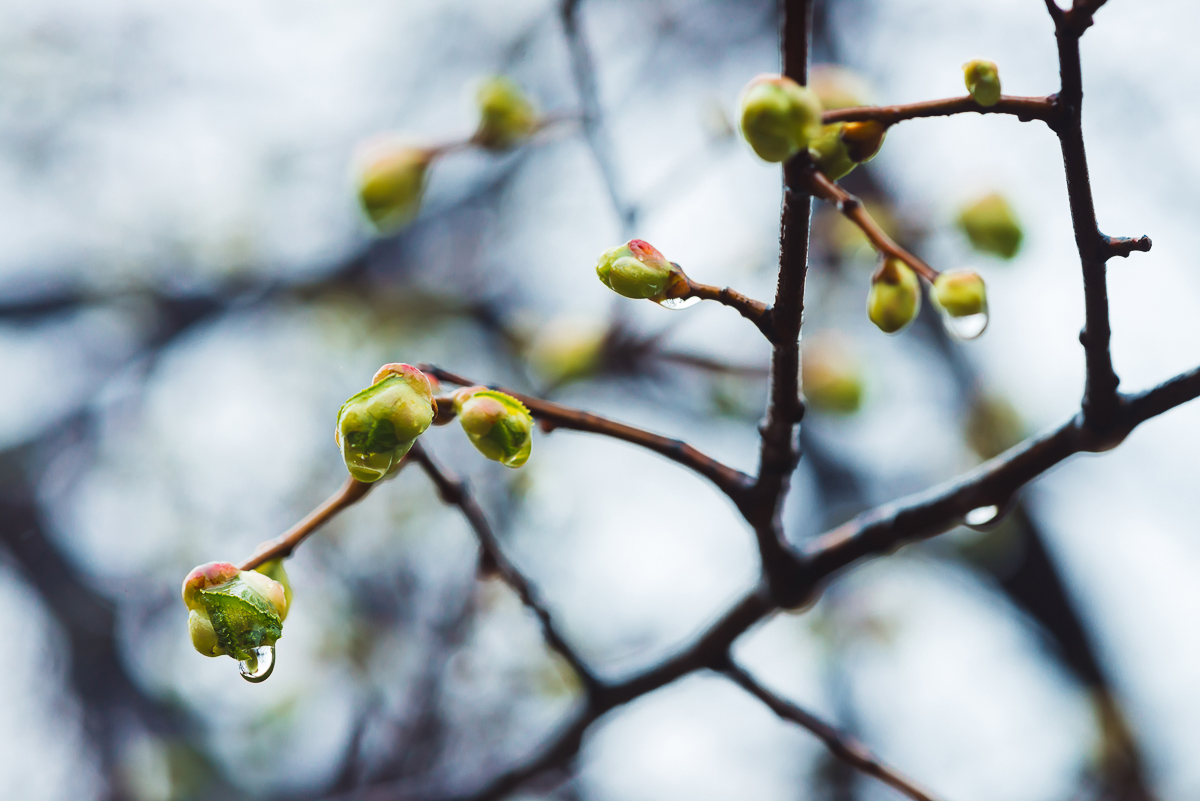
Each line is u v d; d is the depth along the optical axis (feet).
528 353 16.75
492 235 18.76
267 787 14.46
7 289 17.07
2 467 16.28
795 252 4.90
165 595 15.49
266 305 17.37
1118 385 5.61
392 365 4.74
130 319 17.43
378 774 12.20
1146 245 5.07
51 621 15.43
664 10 19.06
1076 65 4.82
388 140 9.68
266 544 5.10
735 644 7.32
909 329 17.25
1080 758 14.89
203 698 14.96
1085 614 16.37
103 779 14.19
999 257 9.03
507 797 8.12
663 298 5.07
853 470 17.87
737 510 6.21
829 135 4.92
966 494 6.23
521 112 9.58
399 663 13.65
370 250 17.95
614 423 6.02
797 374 5.45
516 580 7.09
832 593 16.88
